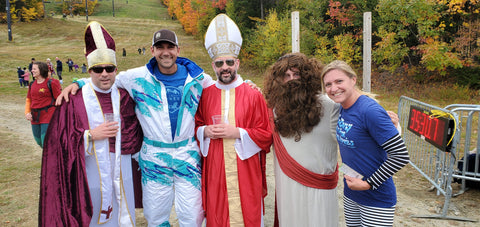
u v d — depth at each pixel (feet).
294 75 8.27
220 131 8.93
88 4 266.57
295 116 8.17
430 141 14.16
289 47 67.67
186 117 9.38
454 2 45.11
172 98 9.32
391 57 51.37
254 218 9.31
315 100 8.20
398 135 7.05
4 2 190.29
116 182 8.98
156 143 9.28
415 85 53.01
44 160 8.61
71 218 8.59
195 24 146.00
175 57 9.14
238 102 9.47
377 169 7.45
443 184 14.93
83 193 8.59
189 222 9.50
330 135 8.26
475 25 46.39
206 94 9.82
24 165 19.17
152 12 286.25
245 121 9.38
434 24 47.44
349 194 8.43
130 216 9.39
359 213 8.45
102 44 8.48
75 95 8.79
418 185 16.10
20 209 13.46
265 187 10.19
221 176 9.26
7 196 14.71
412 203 14.11
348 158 7.86
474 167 14.66
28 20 190.80
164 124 9.16
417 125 15.60
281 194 8.91
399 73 57.11
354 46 65.05
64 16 220.23
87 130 8.59
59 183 8.59
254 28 91.61
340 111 7.97
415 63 58.18
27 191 15.33
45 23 191.31
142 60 108.58
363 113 7.23
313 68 8.34
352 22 63.21
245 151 9.12
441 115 13.35
